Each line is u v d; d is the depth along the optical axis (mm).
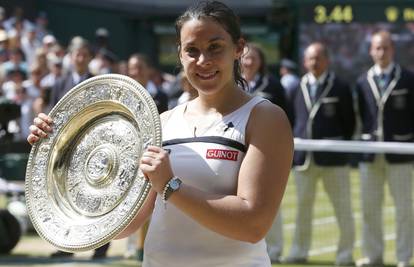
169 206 7195
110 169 7270
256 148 7000
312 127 19672
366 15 38594
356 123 19984
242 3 46562
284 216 22375
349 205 19047
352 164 19578
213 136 7125
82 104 7531
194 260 7113
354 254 20422
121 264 18531
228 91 7281
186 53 7152
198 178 7047
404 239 18500
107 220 7059
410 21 38250
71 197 7480
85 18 48500
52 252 20047
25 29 40969
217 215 6762
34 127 7707
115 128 7371
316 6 39031
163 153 6758
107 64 33250
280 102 19094
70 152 7625
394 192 18594
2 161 23141
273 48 45281
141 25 48750
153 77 27141
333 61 38969
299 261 19281
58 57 35750
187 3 48094
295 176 19453
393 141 19094
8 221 20000
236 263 7102
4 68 34562
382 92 19203
